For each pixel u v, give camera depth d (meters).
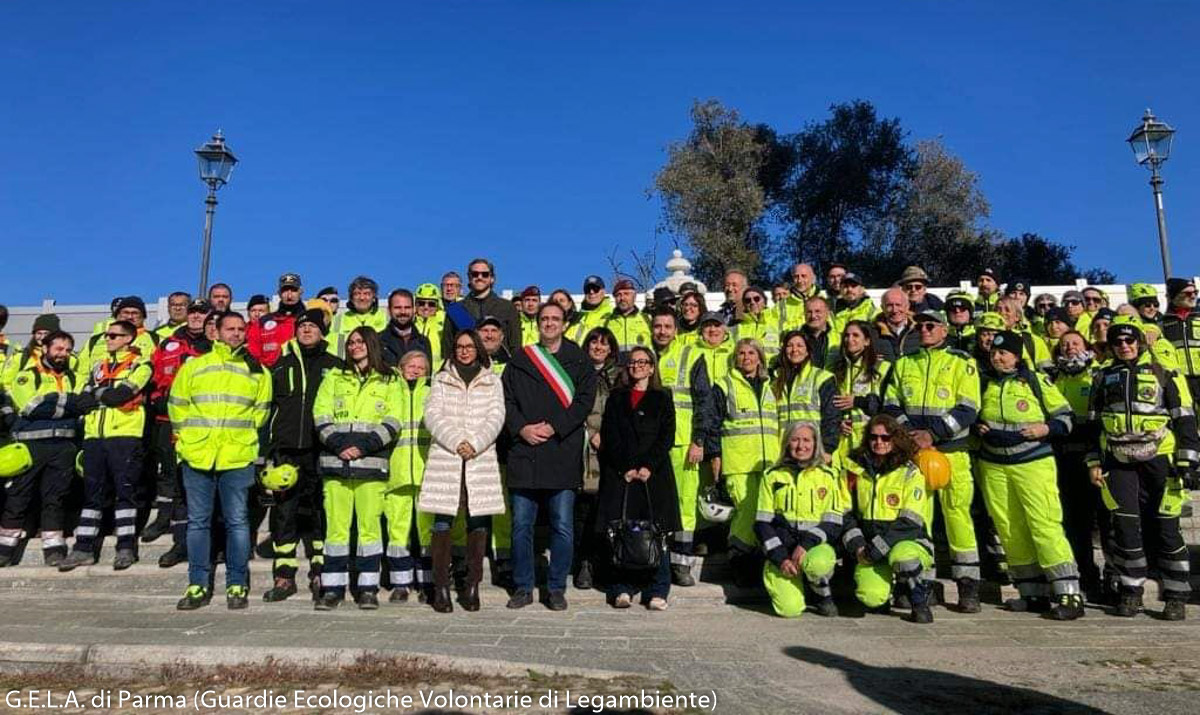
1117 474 6.62
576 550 7.81
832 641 5.76
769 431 7.24
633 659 5.24
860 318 9.20
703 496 7.57
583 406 6.73
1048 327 9.58
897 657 5.34
